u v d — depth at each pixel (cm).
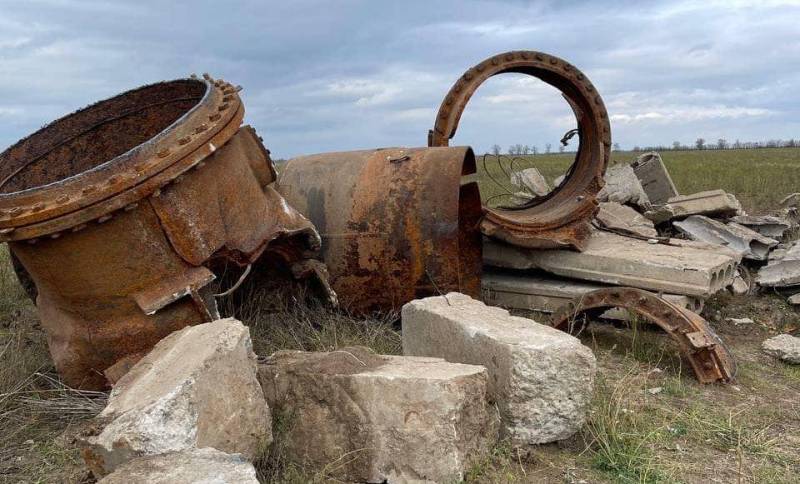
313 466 379
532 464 389
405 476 359
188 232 474
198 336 392
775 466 392
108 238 454
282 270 624
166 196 463
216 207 497
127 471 283
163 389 333
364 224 630
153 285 475
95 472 325
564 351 404
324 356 408
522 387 396
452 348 459
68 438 438
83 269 458
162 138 463
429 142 732
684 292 648
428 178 621
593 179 771
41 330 637
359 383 371
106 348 475
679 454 404
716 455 406
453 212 604
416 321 505
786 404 489
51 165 640
